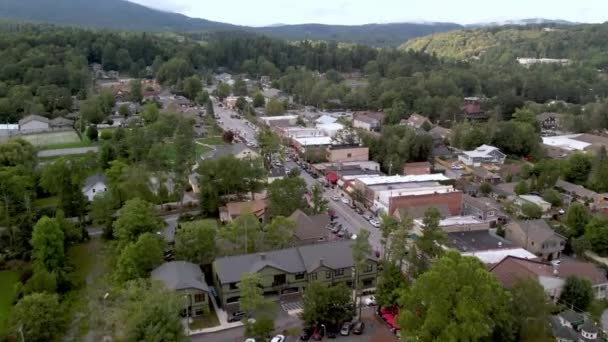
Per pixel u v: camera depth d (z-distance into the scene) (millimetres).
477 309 46312
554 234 82938
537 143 145750
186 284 63406
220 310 66000
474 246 79562
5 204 87438
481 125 161500
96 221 87812
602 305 68875
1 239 82000
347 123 168250
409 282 67250
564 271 70688
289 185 92875
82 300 67125
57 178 90375
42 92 180875
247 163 102938
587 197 106688
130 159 117000
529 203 99688
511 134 146375
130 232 75438
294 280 69312
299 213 86000
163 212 99125
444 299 47250
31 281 65625
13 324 55750
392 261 67125
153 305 52344
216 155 124500
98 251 82375
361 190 106938
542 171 117562
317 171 125938
